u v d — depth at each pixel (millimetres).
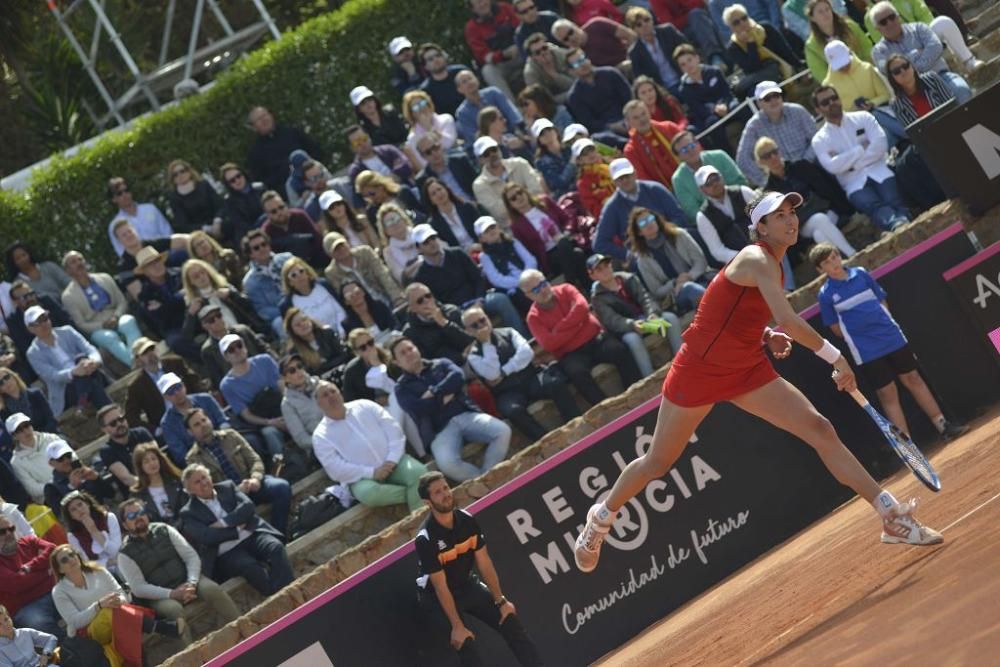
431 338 17656
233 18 28922
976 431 13836
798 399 8570
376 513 16734
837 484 14266
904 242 16312
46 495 17062
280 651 12477
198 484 15914
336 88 24578
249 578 15859
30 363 19672
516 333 17688
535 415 17641
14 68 29156
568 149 20875
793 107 19297
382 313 18906
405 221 19516
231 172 21141
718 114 21203
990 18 22406
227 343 17781
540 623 13211
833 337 14844
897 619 6480
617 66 22906
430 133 20969
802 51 22469
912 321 14922
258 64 24094
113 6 27078
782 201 8133
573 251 19094
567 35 22375
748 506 13953
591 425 14820
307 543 16484
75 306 20484
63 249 22484
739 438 13992
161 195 23281
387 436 16750
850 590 8062
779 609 8891
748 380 8570
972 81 20203
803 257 18688
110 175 22891
